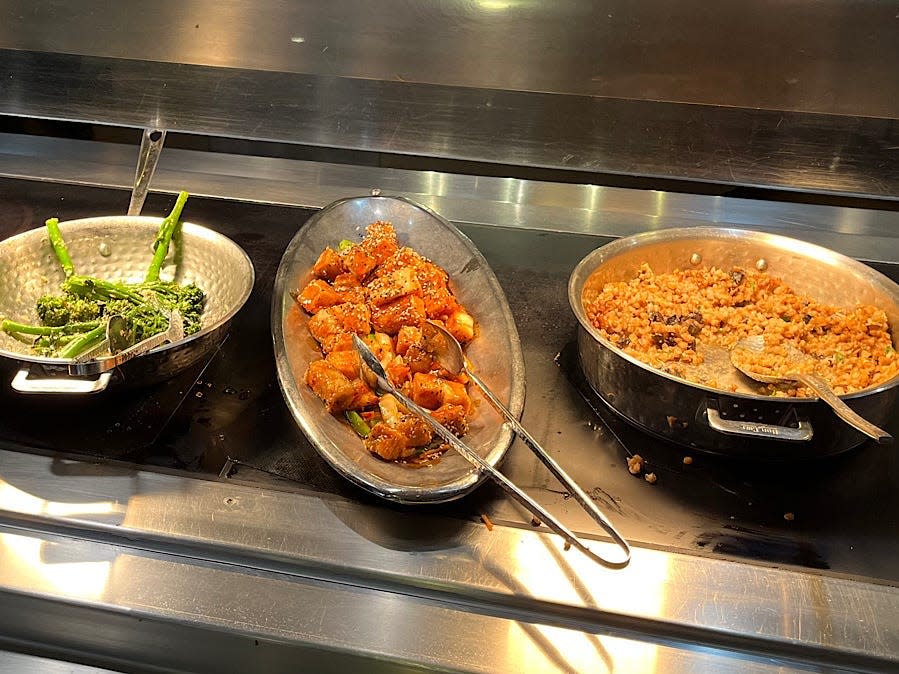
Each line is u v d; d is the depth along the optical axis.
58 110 1.63
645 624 0.83
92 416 1.05
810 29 1.29
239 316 1.24
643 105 1.43
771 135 1.43
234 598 0.86
